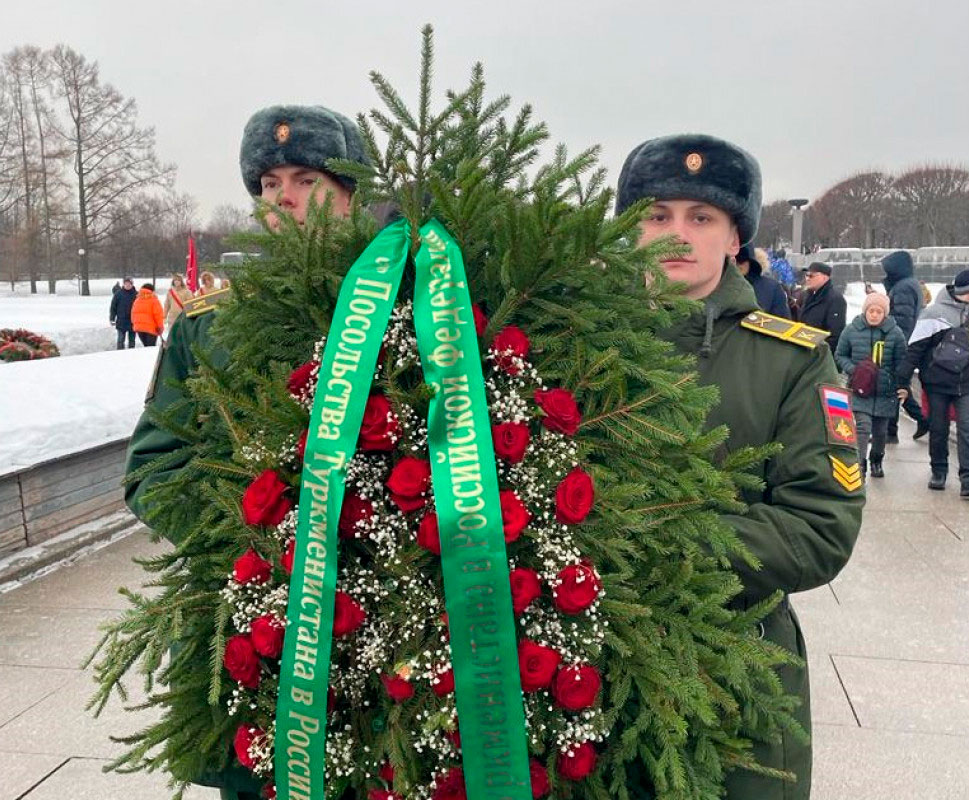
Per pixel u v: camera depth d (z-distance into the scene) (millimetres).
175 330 1995
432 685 1262
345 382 1314
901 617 4145
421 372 1404
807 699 1786
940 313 6508
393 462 1368
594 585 1312
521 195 1507
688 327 1911
